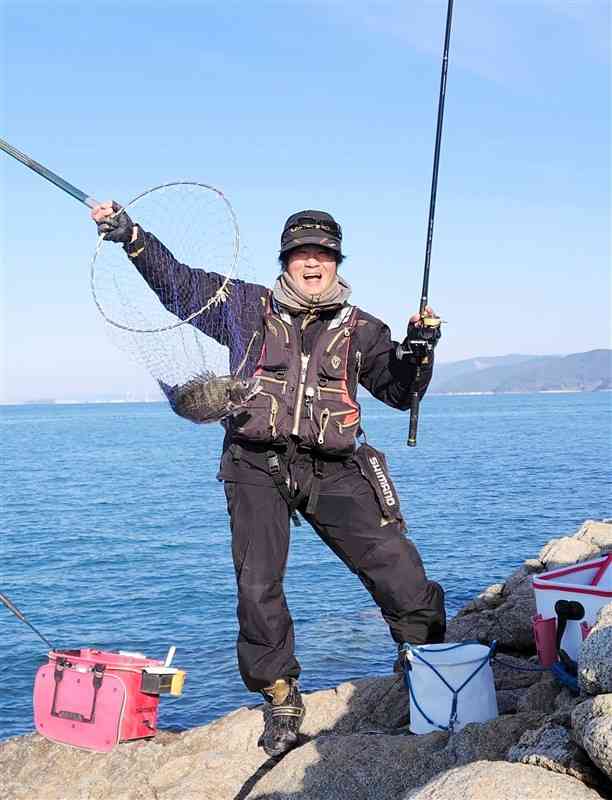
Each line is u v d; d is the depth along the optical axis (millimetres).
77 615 14742
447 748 4281
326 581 16000
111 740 5348
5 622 14320
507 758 3842
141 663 5566
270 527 4660
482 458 50562
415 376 4582
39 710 5570
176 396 4422
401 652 4918
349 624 12242
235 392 4410
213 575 18156
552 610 5008
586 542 9016
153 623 13867
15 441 92562
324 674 9914
